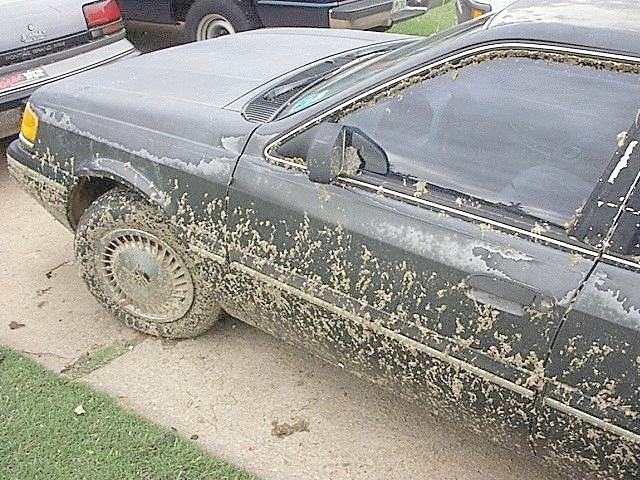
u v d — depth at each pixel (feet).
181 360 10.87
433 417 9.29
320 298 8.46
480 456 9.20
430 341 7.68
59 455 9.18
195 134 9.37
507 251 7.08
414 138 7.86
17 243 13.93
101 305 11.67
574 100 6.98
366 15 18.39
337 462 9.14
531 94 7.21
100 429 9.55
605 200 6.68
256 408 9.98
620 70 6.72
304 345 9.43
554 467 7.58
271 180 8.61
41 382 10.39
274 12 19.24
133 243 10.57
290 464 9.11
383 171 7.98
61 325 11.69
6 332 11.55
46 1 15.44
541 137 7.16
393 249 7.70
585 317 6.59
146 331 11.28
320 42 12.38
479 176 7.46
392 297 7.82
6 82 14.87
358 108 8.20
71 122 10.46
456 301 7.36
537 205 7.09
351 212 7.99
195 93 10.21
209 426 9.70
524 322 6.93
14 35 14.84
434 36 8.82
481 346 7.29
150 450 9.22
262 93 9.98
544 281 6.82
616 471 6.81
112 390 10.31
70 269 13.12
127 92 10.48
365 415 9.84
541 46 7.05
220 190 9.01
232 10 20.11
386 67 8.43
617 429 6.57
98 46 16.57
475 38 7.45
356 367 8.84
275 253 8.71
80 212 11.30
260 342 11.20
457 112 7.61
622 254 6.57
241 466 9.07
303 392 10.24
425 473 8.98
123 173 9.89
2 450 9.25
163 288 10.67
